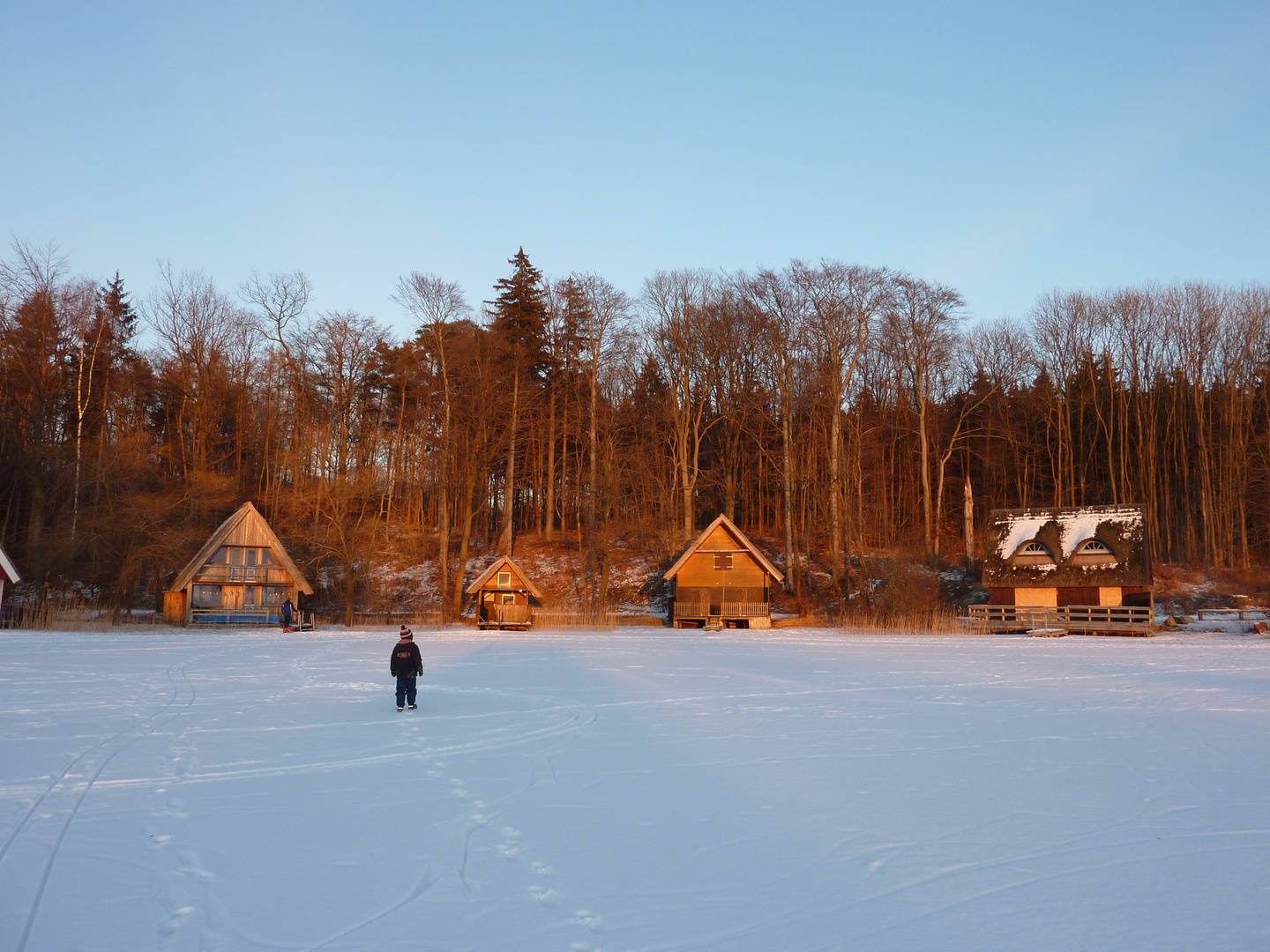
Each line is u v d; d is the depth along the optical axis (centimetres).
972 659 2977
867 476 5828
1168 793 1058
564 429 6050
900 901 705
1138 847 848
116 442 4659
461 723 1564
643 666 2667
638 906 689
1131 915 678
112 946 605
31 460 4384
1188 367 6112
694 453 6041
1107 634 4550
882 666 2738
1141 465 6075
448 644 3581
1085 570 4741
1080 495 6381
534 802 1004
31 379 4472
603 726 1535
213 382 5469
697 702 1866
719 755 1277
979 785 1095
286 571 4800
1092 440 6384
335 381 5881
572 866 785
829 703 1859
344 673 2408
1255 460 5750
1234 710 1755
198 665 2580
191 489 4750
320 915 664
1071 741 1402
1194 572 5556
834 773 1162
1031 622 4644
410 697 1731
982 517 6562
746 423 6253
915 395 6406
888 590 4853
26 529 4953
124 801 988
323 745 1341
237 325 5700
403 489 6231
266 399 5941
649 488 5838
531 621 4784
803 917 671
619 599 5528
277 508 5534
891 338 5691
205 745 1325
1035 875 767
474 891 718
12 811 941
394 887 727
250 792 1038
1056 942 627
